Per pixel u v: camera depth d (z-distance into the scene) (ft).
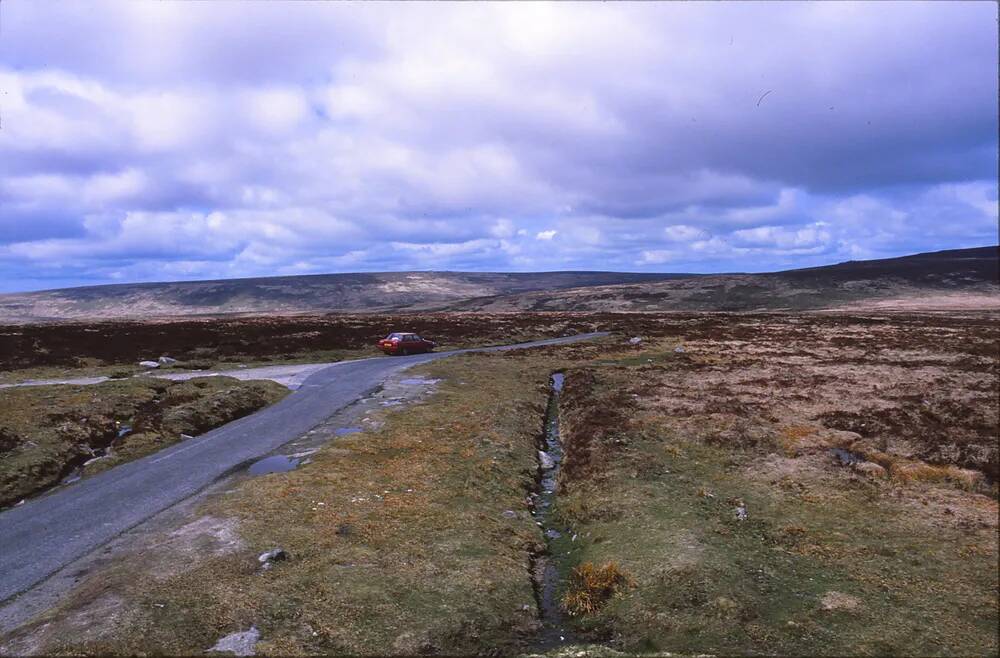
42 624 32.27
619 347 185.47
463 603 35.88
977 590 36.14
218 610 33.45
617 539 45.88
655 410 87.61
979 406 83.10
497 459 65.92
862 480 56.39
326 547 42.24
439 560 41.14
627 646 32.91
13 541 45.44
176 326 211.61
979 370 116.37
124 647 29.76
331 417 87.81
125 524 47.98
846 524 46.75
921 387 99.40
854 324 252.21
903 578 38.09
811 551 42.37
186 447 73.26
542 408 98.94
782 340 191.42
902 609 34.58
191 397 96.07
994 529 44.52
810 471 59.52
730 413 83.25
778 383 108.06
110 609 33.37
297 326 219.61
